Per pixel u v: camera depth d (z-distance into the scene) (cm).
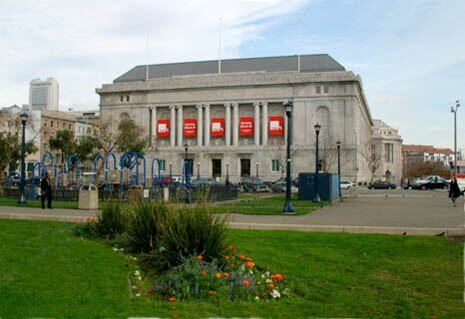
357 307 843
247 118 10619
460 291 947
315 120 10088
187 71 11538
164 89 11038
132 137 7688
